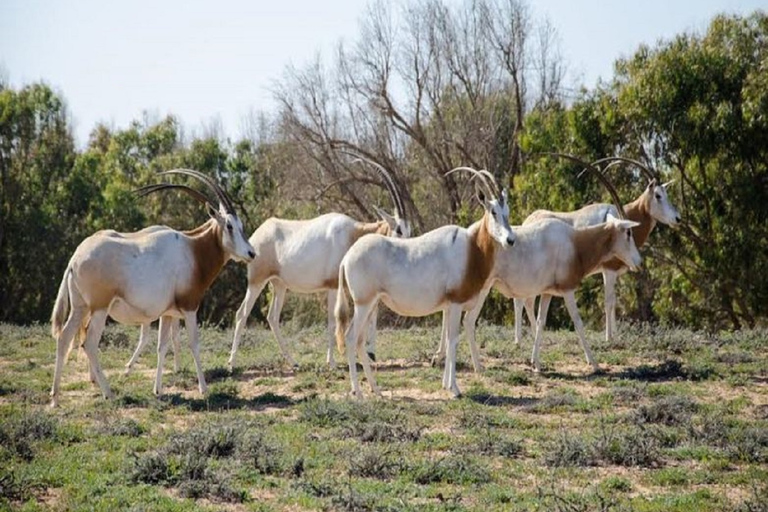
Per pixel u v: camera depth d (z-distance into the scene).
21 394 19.66
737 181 38.94
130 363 22.25
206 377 21.77
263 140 68.88
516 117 57.50
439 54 55.44
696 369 21.08
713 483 13.49
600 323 45.25
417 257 18.97
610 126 41.44
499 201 19.19
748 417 17.39
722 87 39.66
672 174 41.72
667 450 14.99
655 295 44.56
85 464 14.04
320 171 56.91
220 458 14.37
